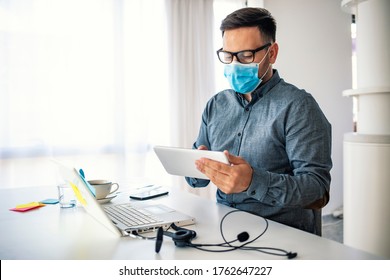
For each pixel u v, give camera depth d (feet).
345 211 7.13
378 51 6.69
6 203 4.17
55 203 4.15
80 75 8.54
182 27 9.62
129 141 9.12
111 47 8.87
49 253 2.57
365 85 6.96
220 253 2.53
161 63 9.49
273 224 3.22
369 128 6.89
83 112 8.62
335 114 11.92
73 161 8.57
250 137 4.46
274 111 4.29
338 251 2.55
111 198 4.23
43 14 8.06
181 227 3.11
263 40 4.24
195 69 9.90
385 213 6.48
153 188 5.00
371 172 6.55
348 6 7.27
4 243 2.78
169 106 9.62
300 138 3.90
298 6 11.01
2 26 7.64
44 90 8.14
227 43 4.33
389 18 6.56
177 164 3.85
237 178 3.10
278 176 3.37
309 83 11.36
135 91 9.14
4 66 7.69
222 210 3.76
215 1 10.18
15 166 7.95
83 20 8.51
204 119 5.28
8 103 7.77
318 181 3.59
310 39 11.30
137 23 9.11
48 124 8.20
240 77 4.33
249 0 10.43
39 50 8.05
